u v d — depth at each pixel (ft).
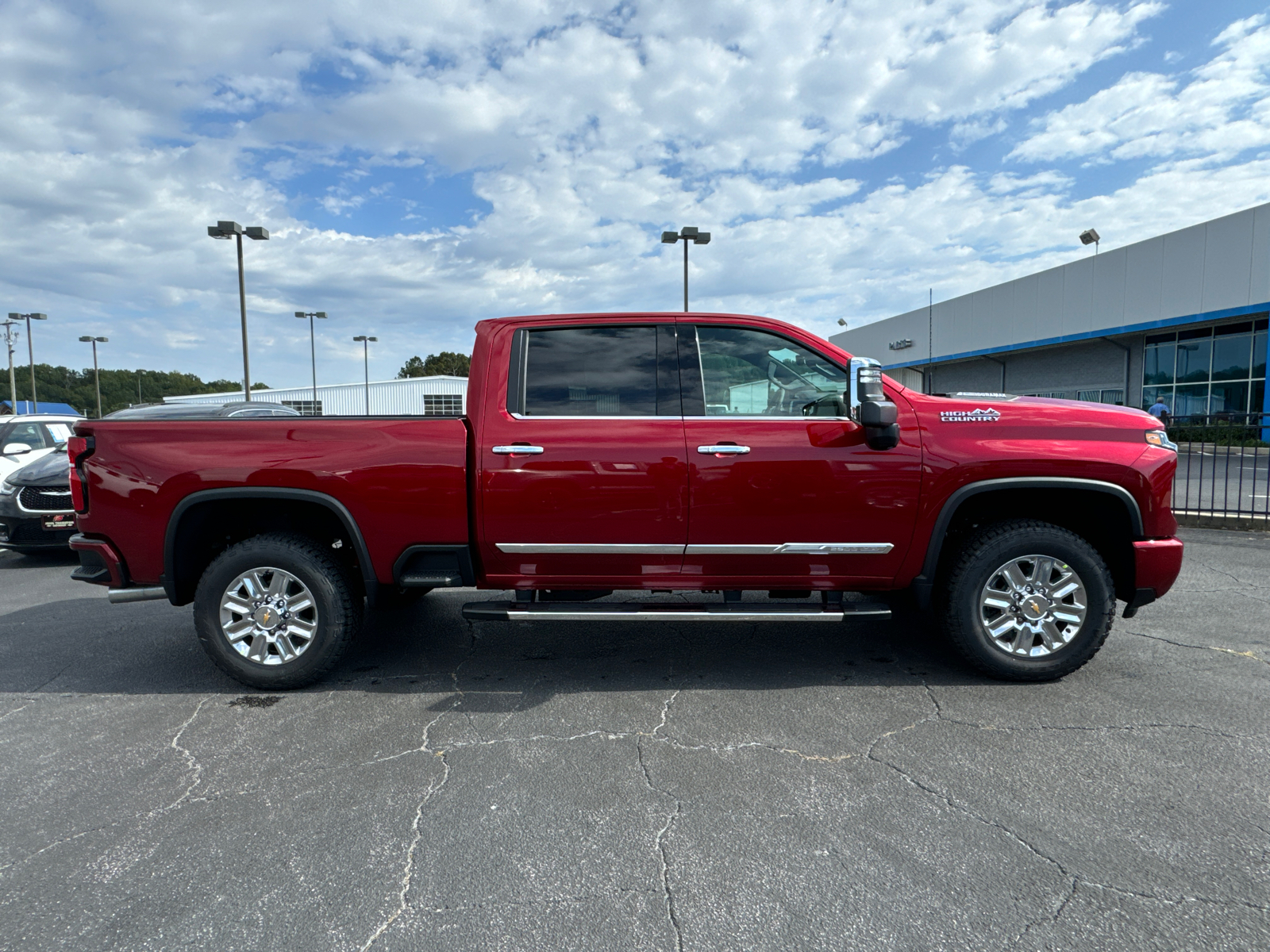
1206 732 10.15
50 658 14.37
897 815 8.21
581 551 12.04
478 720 11.05
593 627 15.96
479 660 13.87
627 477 11.72
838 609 11.86
